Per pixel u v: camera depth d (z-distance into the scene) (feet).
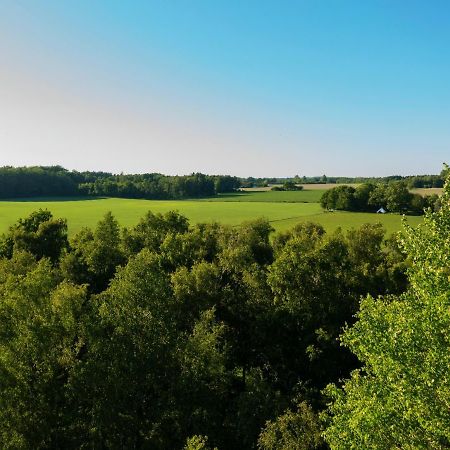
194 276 132.36
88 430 83.87
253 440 92.22
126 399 86.94
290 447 77.25
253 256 174.81
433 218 58.29
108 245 188.96
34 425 78.89
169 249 173.88
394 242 156.35
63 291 93.09
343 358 118.32
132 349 88.99
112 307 94.02
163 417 89.71
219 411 101.30
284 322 123.03
